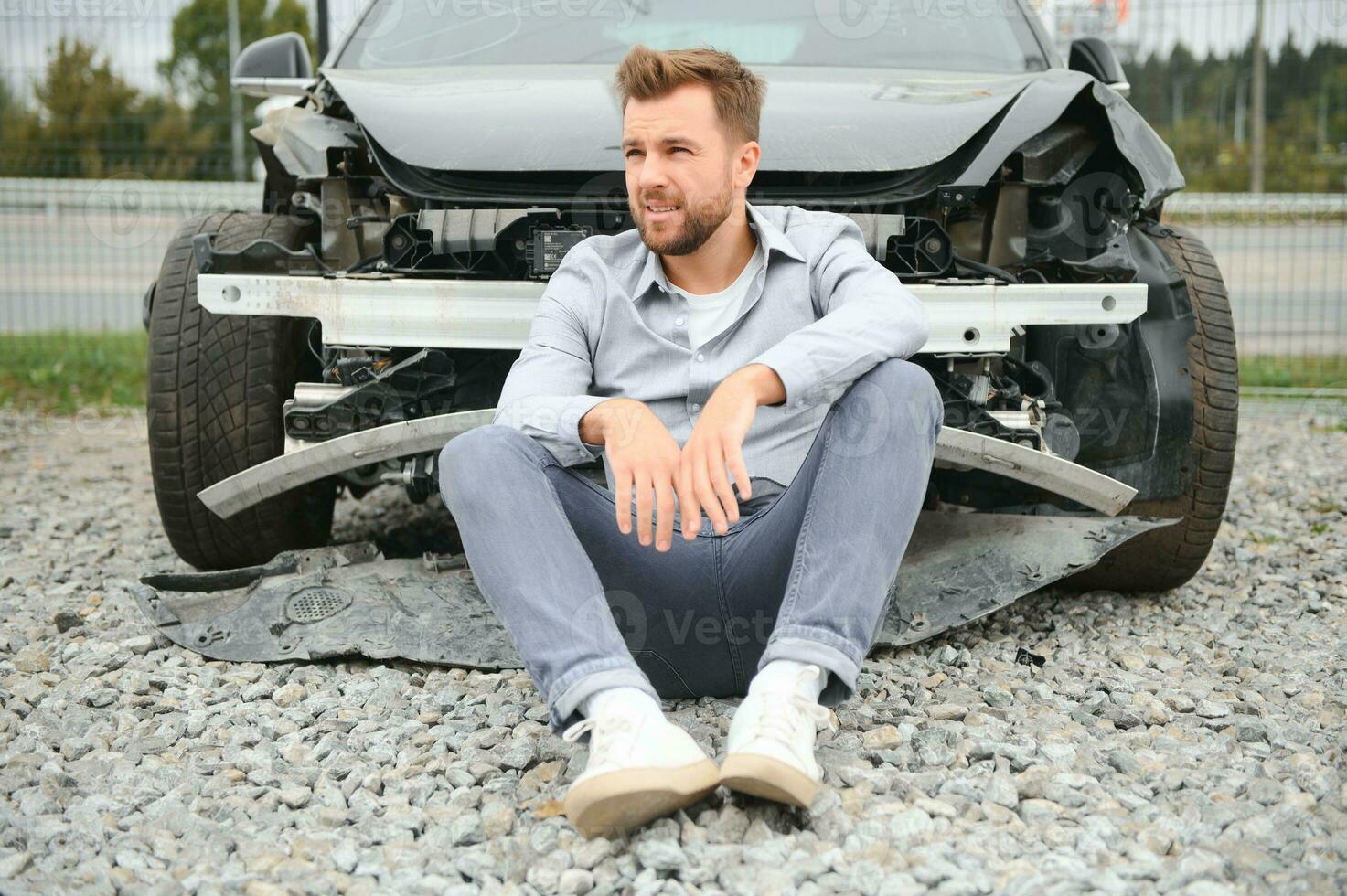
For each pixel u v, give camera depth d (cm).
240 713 214
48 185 773
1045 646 253
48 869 158
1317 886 149
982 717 205
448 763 192
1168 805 174
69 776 186
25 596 298
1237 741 201
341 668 235
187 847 165
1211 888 146
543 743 194
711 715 204
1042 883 146
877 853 155
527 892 150
